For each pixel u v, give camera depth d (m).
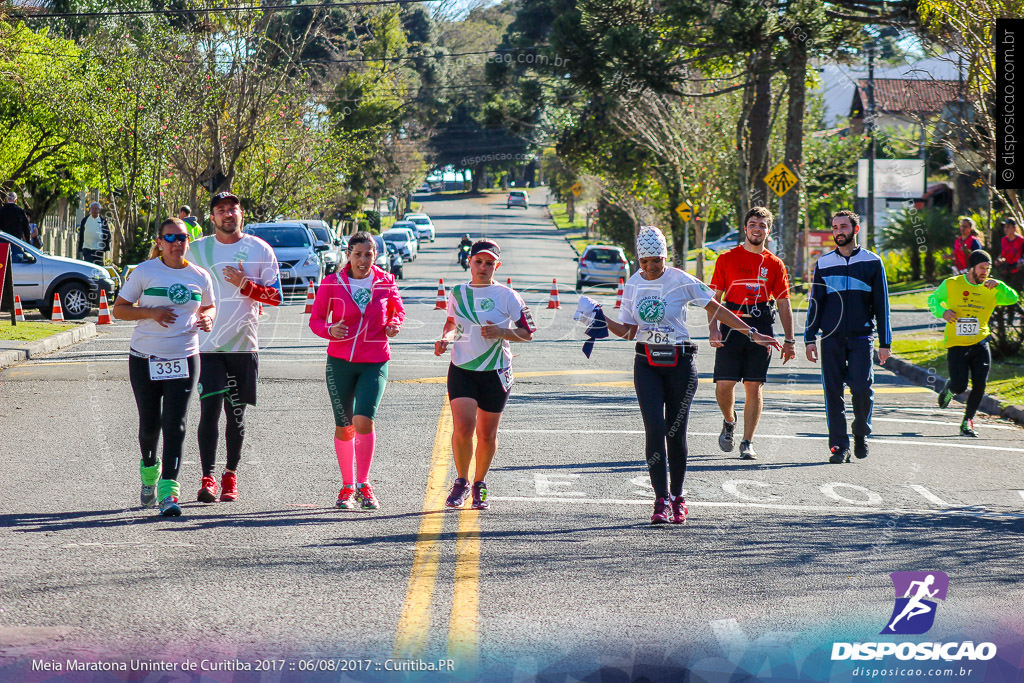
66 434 19.94
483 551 12.53
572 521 14.09
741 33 49.28
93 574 11.45
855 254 18.61
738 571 11.91
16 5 55.78
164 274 14.03
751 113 63.34
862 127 95.31
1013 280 32.78
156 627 9.91
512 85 70.19
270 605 10.55
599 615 10.41
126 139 61.25
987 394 26.33
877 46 57.22
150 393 14.21
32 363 30.27
